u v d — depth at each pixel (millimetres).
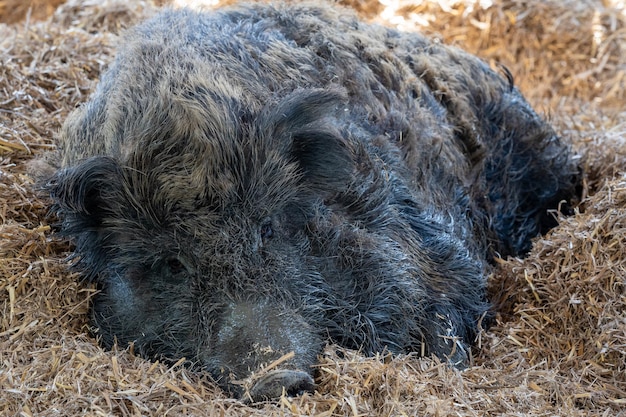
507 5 10953
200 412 4555
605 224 6000
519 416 4883
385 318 5520
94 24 8781
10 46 7504
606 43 10883
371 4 11039
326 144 5211
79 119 5789
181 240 4910
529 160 7852
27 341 5148
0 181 5910
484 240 7137
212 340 4828
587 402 5242
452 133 7008
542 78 10922
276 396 4566
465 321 6039
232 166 4871
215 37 5922
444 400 4805
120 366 4895
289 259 5125
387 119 6285
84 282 5539
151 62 5504
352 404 4605
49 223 5848
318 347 5000
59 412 4516
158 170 4883
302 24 6691
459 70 7570
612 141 8367
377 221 5695
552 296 5969
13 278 5395
